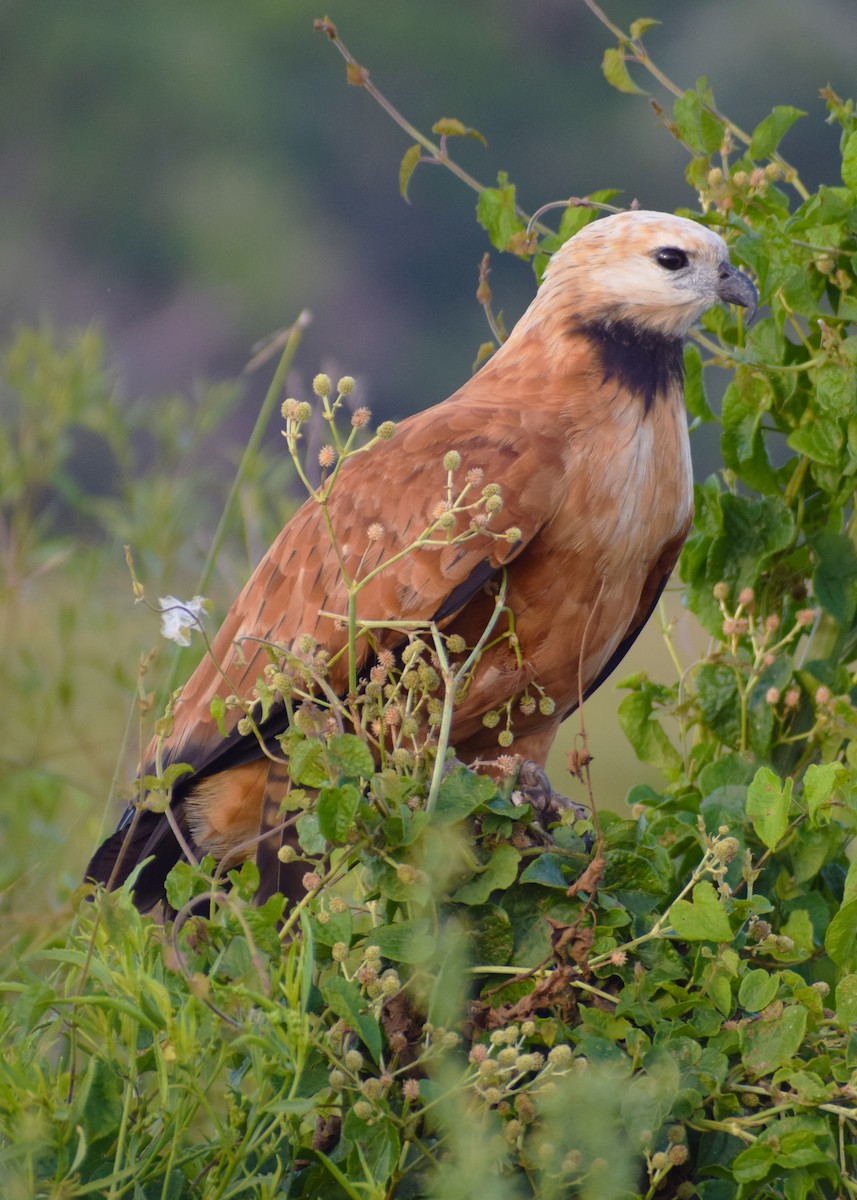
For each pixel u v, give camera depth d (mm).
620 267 8367
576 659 8391
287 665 6582
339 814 5574
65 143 46812
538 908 6121
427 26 47125
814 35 40781
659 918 6148
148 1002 5258
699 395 8852
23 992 5320
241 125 46562
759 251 7594
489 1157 5324
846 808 6664
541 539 8102
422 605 7996
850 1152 5816
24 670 10594
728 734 7996
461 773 5895
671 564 8672
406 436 8391
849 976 6043
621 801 12695
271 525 10648
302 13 48469
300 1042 5098
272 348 9492
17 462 11039
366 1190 5469
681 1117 5766
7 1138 5512
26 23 47406
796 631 7836
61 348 12609
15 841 9555
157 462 11586
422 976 5793
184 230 44062
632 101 44219
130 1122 5402
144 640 10672
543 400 8344
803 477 8258
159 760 6086
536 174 43812
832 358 7824
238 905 5414
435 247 43469
